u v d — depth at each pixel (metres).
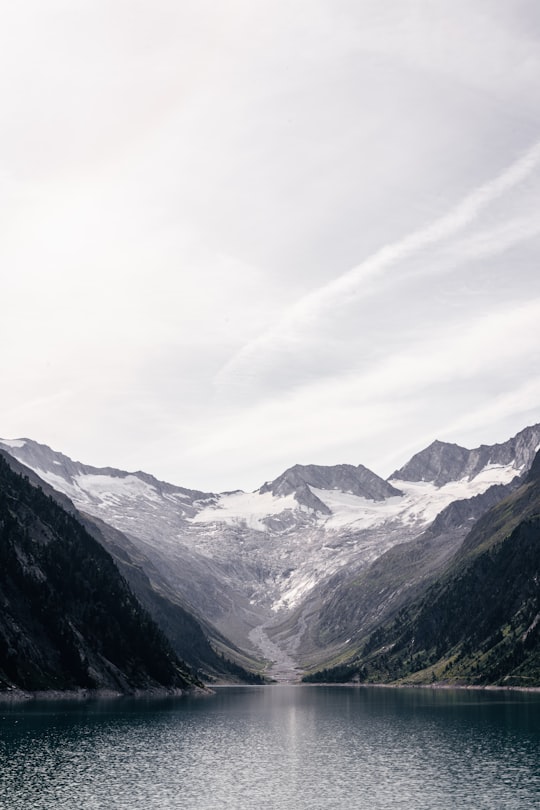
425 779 133.00
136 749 161.00
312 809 112.06
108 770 137.38
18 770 133.88
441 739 181.75
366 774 138.62
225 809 111.75
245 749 169.12
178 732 193.00
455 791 122.81
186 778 133.50
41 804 111.88
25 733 171.88
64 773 133.12
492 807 112.00
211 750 166.62
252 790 124.56
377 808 112.38
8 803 112.00
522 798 117.38
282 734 197.00
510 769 141.12
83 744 162.38
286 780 133.12
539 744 170.50
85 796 117.38
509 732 190.75
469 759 152.62
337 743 178.62
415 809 111.31
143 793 120.56
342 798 118.88
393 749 167.75
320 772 140.75
